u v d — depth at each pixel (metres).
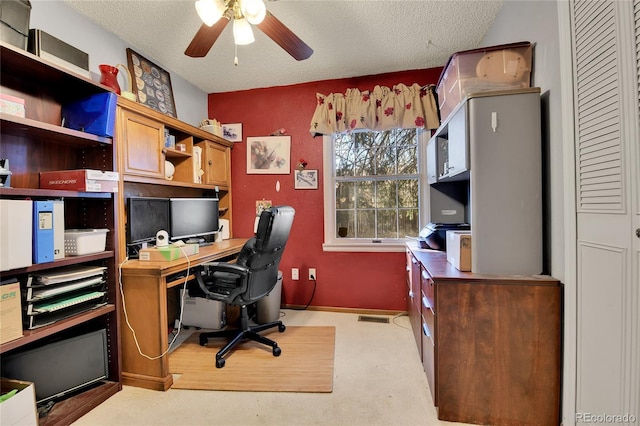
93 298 1.62
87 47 1.95
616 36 1.00
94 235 1.61
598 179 1.10
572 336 1.26
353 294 2.95
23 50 1.29
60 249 1.42
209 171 2.77
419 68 2.70
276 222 1.97
